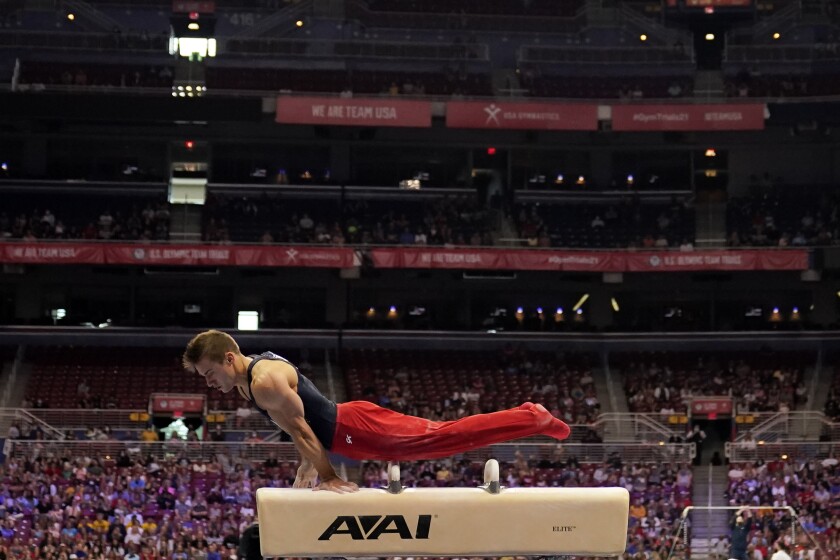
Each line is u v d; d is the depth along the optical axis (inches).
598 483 1907.0
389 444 295.6
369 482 1819.6
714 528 1782.7
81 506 1727.4
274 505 271.7
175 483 1827.0
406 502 275.0
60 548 1560.0
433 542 276.1
